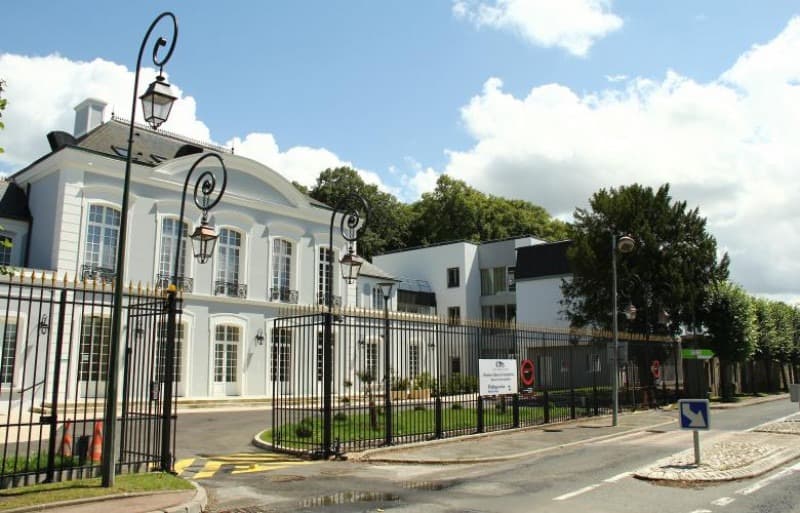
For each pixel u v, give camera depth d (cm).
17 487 874
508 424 1764
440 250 5266
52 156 2592
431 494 914
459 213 6312
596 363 2266
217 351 2931
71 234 2519
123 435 1052
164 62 1098
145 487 888
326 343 1329
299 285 3316
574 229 3444
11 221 2662
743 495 891
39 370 2208
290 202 3334
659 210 3216
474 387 1844
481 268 5219
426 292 5172
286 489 963
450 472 1127
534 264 4578
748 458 1199
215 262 2975
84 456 995
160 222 2788
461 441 1527
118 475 996
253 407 2714
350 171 6262
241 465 1212
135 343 1295
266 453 1377
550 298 4453
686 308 3162
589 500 863
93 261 2581
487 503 847
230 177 3081
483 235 6303
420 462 1229
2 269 866
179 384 2736
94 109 3180
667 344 2744
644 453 1341
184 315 2788
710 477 1010
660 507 816
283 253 3309
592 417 2111
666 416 2208
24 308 2217
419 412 1881
